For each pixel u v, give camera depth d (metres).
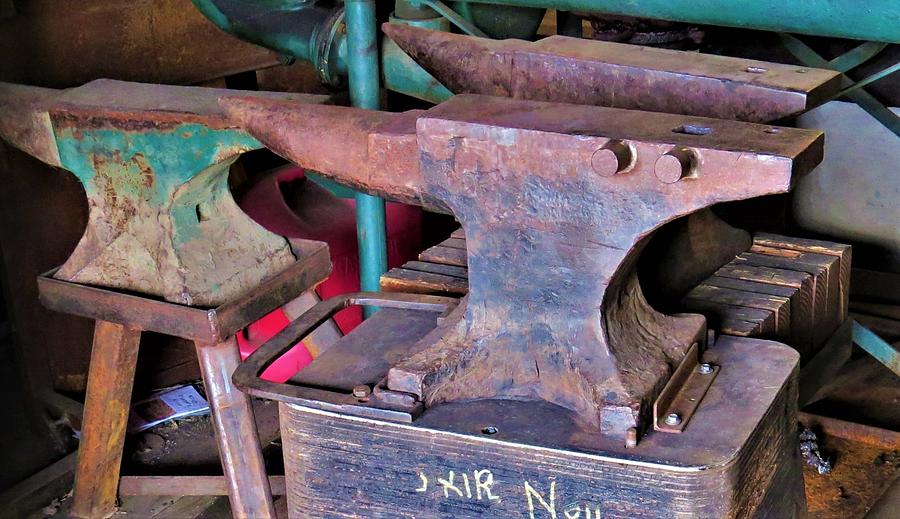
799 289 1.76
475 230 1.43
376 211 2.36
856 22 1.80
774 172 1.24
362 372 1.54
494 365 1.47
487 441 1.40
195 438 2.58
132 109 1.93
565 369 1.44
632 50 1.67
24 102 2.02
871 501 2.15
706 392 1.46
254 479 2.05
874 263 2.83
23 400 2.70
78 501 2.32
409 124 1.50
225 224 2.08
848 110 2.71
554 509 1.41
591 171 1.33
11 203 2.47
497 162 1.38
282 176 2.78
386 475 1.48
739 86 1.49
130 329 2.15
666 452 1.35
